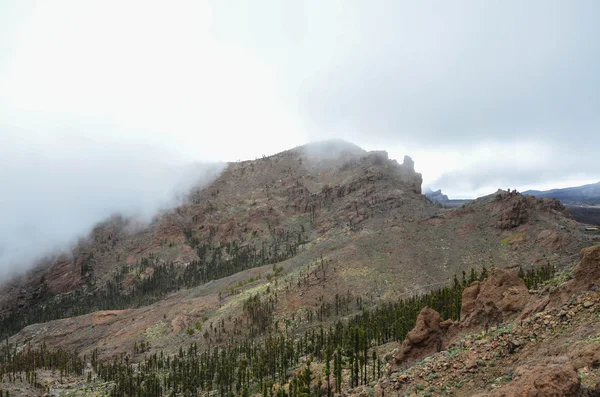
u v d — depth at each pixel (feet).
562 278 137.80
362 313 465.47
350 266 606.14
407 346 159.43
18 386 456.86
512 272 155.43
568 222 636.48
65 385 476.13
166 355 533.96
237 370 390.83
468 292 170.09
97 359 591.37
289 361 353.51
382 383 118.21
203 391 372.99
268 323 510.99
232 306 608.60
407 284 547.49
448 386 96.58
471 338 121.19
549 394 57.67
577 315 90.17
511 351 93.40
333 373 225.97
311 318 497.87
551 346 84.69
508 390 62.59
